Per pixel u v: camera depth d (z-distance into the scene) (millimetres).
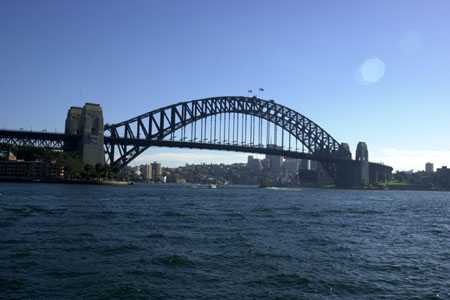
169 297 23656
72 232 44375
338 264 33031
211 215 69812
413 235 52938
